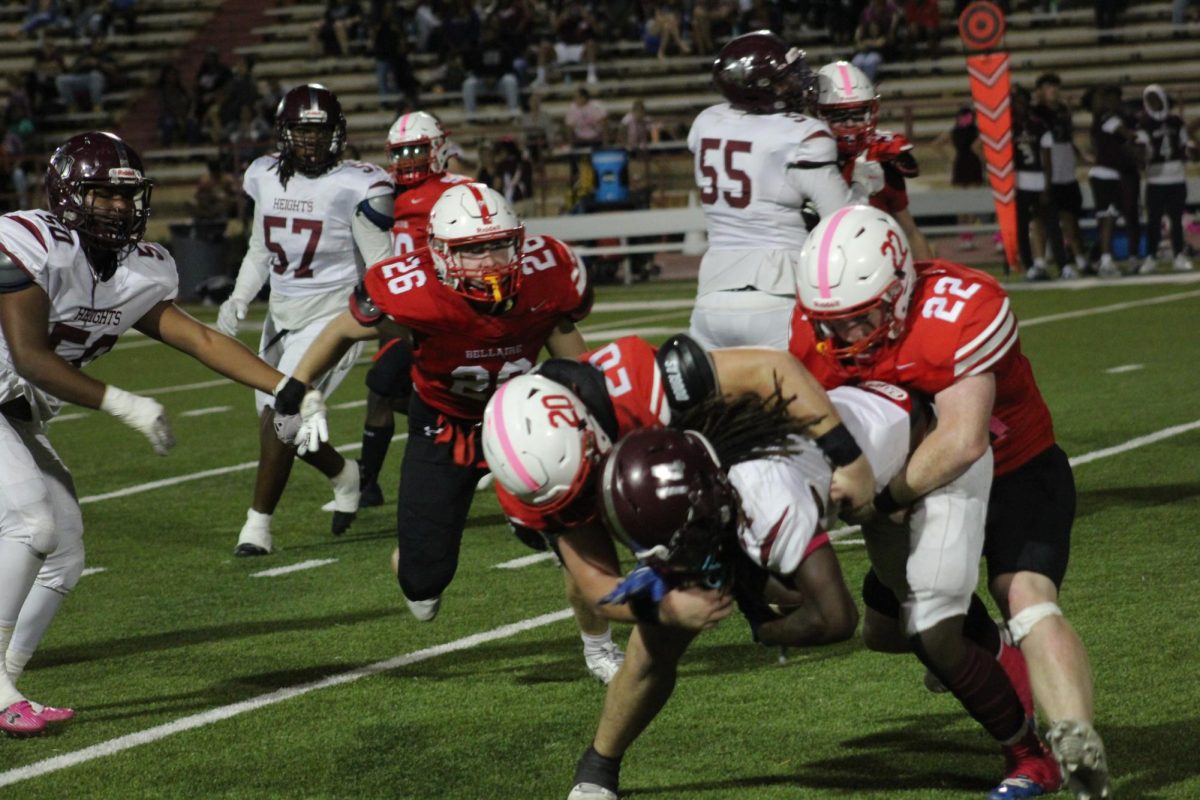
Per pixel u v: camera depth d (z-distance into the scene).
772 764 9.95
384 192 17.39
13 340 10.56
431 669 12.50
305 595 15.18
